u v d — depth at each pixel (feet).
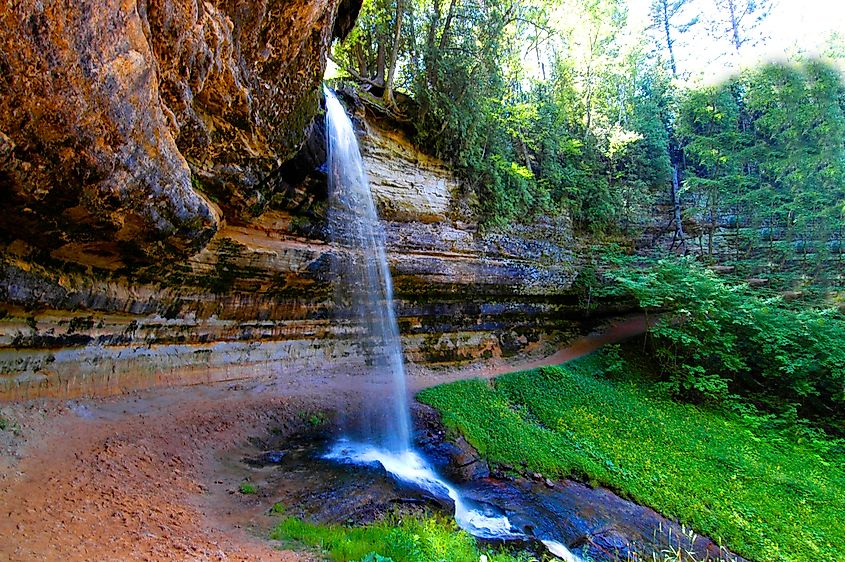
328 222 39.63
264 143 28.84
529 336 61.52
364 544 16.34
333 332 43.32
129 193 19.16
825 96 68.74
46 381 22.63
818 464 41.86
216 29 20.92
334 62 55.77
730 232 78.28
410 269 47.26
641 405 47.85
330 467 25.45
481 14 54.39
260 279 35.88
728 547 29.07
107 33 14.48
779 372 54.85
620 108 85.10
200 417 28.17
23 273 20.04
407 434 34.83
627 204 77.25
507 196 56.80
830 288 65.05
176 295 30.83
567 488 32.01
